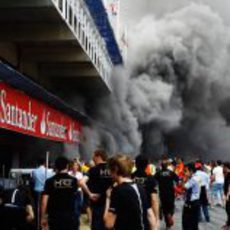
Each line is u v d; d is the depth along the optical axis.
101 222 8.41
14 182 10.05
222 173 22.19
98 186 8.44
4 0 15.38
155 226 5.58
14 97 13.05
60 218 7.52
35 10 16.16
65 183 7.56
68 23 17.56
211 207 22.09
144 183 7.52
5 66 10.72
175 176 13.27
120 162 5.39
